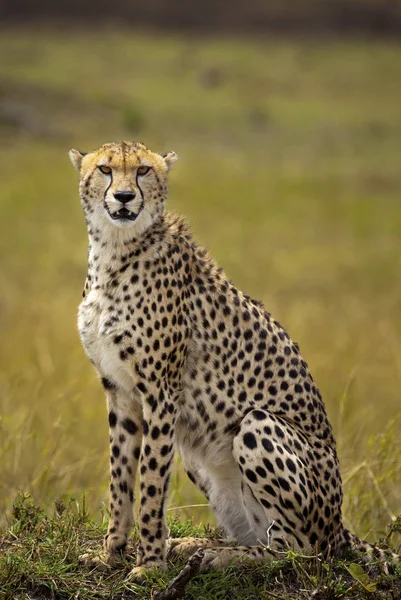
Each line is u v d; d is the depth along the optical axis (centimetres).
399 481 1412
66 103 8269
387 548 1141
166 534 1098
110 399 1136
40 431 1791
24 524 1141
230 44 14925
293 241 4528
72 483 1580
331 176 6388
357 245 4488
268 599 982
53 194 5328
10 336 2622
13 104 7700
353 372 1573
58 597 1012
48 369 2216
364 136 8206
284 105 9581
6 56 11619
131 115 7738
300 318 3053
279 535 1076
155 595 962
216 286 1152
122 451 1129
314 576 1009
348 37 16538
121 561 1084
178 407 1116
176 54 13050
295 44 15238
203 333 1129
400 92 11000
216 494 1167
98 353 1128
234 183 5922
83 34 15388
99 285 1124
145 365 1093
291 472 1068
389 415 2028
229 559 1062
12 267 3722
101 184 1122
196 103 9281
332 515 1108
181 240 1148
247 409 1134
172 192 5506
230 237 4522
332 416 1803
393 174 6525
